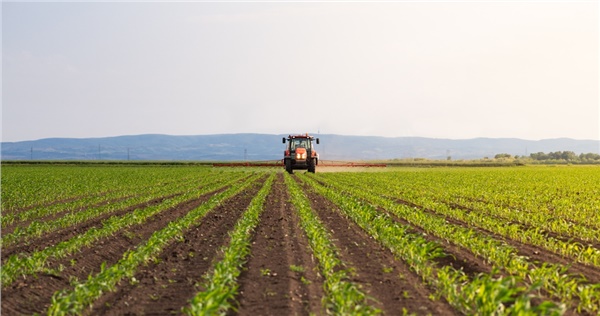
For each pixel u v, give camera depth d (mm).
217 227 20750
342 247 16609
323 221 22172
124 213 25172
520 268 12664
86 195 35531
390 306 10742
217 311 9867
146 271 13711
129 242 17953
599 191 38250
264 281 12477
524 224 22281
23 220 23125
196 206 28016
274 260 14656
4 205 28344
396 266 14086
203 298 9539
